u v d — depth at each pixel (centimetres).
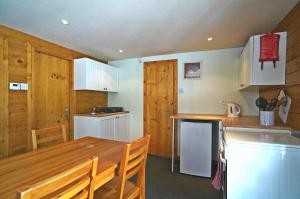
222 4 166
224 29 228
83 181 83
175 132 354
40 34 248
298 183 123
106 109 380
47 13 185
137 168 135
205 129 265
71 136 329
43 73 282
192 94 342
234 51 313
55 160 127
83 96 358
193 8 174
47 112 289
